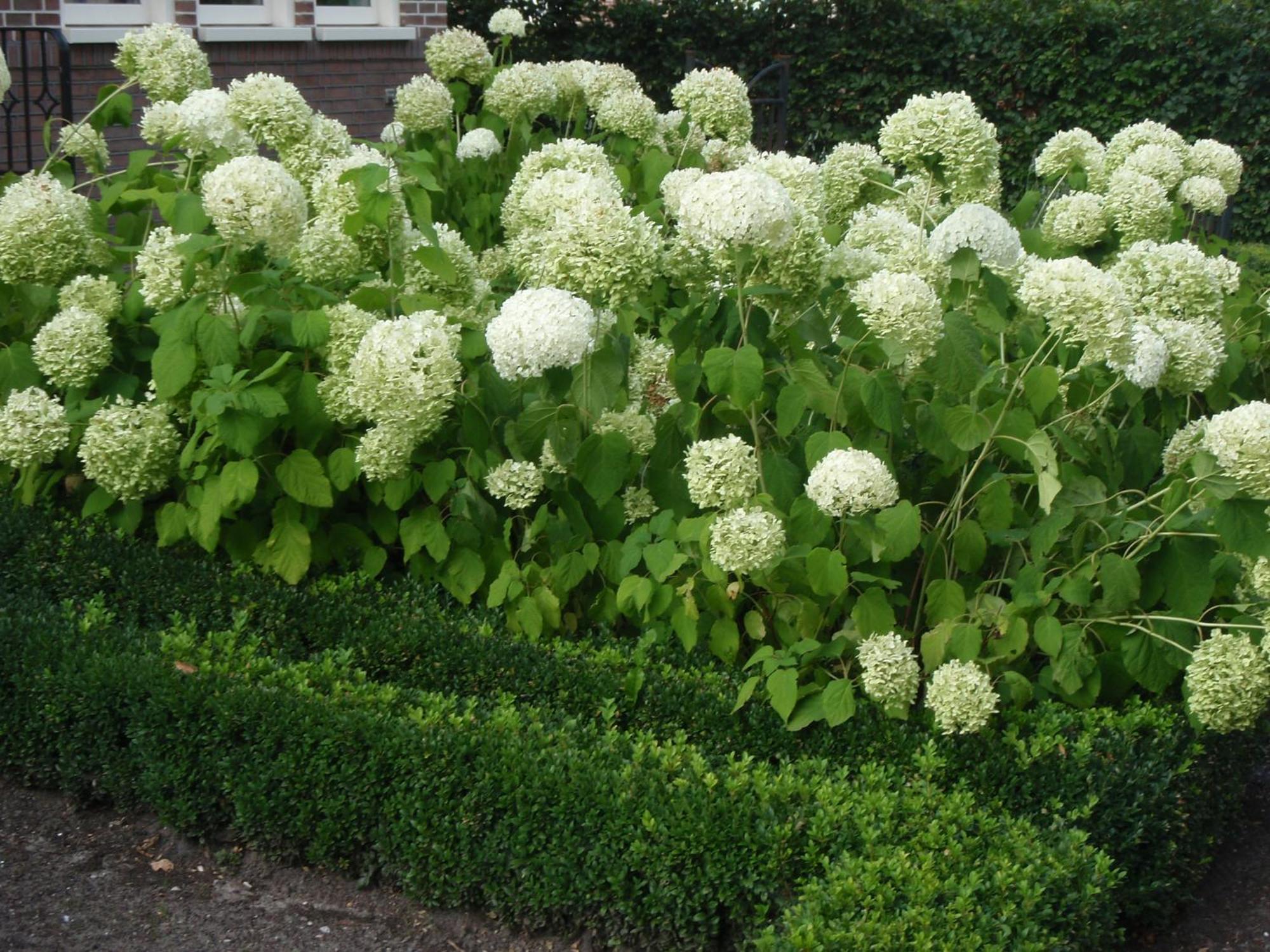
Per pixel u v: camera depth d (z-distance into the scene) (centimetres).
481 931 356
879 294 371
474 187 694
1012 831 338
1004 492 393
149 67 564
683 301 460
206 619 439
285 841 377
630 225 379
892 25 1400
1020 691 379
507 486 414
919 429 398
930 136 446
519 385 421
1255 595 394
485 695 409
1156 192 516
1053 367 408
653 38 1422
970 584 408
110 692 394
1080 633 376
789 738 378
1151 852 366
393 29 1121
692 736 387
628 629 440
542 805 349
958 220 399
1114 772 363
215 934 352
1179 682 413
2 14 885
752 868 329
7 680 411
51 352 441
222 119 488
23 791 412
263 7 1054
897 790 358
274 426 421
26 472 479
